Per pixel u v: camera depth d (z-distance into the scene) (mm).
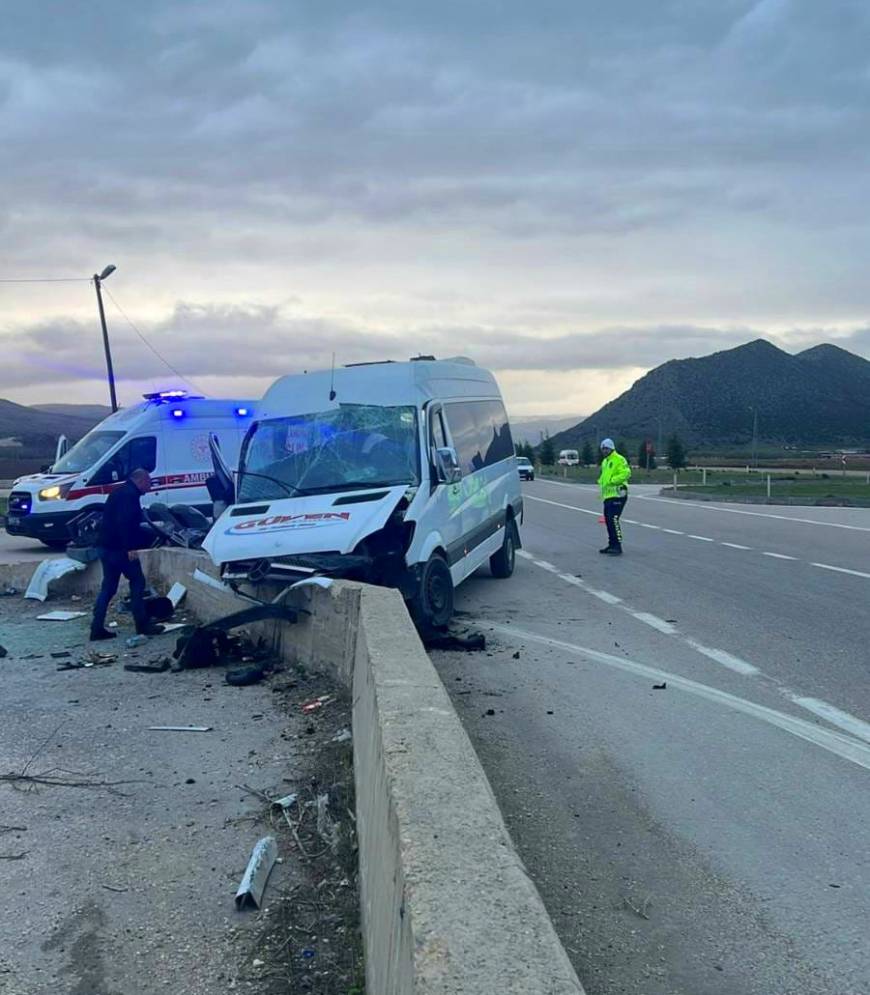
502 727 6383
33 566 13891
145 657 9188
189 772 5750
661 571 14344
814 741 6027
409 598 8781
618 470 16562
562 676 7797
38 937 3850
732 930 3758
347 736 6117
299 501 9266
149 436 18641
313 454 9844
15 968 3621
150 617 10742
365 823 4078
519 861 2650
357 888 4109
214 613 10281
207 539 9016
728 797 5113
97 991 3459
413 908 2363
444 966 2086
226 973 3559
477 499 11570
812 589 12242
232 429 19859
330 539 8398
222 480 10438
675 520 24578
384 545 8797
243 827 4891
